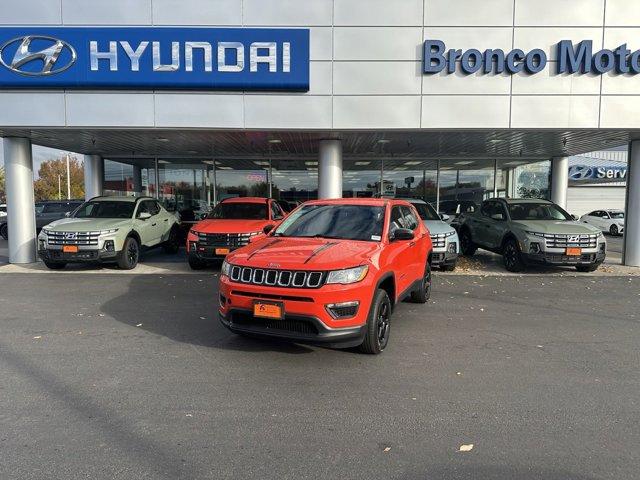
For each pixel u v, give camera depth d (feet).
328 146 39.34
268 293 15.06
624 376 15.05
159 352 16.99
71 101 33.47
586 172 109.29
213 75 33.06
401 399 13.25
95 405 12.71
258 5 32.99
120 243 34.53
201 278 32.42
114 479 9.39
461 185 60.34
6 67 32.96
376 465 9.99
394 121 33.65
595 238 33.42
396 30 33.19
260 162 59.06
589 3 32.71
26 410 12.39
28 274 33.88
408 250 20.84
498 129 33.86
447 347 17.80
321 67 33.45
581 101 33.24
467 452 10.51
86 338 18.63
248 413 12.34
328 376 14.85
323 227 19.30
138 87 33.27
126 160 58.54
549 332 19.93
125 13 32.96
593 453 10.48
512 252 35.96
